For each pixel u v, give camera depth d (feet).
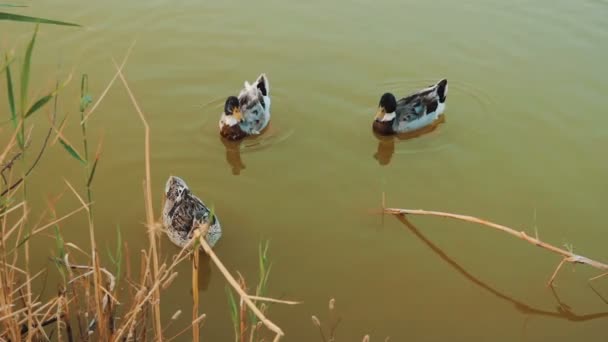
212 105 38.01
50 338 21.83
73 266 20.30
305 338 24.48
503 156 35.55
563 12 48.26
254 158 34.65
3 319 17.52
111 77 39.17
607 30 46.19
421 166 34.78
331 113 38.47
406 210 30.17
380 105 36.78
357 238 29.63
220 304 25.59
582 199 32.45
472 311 26.48
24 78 15.38
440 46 44.21
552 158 35.37
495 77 41.68
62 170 31.86
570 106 39.37
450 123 38.27
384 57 42.96
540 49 44.24
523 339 25.44
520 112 38.99
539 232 30.32
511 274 28.22
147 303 20.34
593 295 27.43
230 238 29.14
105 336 18.95
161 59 41.29
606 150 35.99
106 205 30.14
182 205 28.17
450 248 29.35
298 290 26.68
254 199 31.73
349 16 46.98
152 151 34.14
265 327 24.71
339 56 42.88
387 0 49.08
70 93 37.32
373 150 35.96
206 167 33.68
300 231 29.84
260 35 44.32
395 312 26.08
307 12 47.19
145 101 37.76
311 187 32.78
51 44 41.29
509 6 48.80
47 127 34.53
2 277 17.58
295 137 36.52
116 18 44.70
